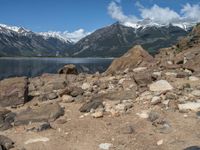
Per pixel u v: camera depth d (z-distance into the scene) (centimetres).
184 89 1538
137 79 1769
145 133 1134
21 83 1772
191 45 2789
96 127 1229
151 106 1373
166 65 2214
